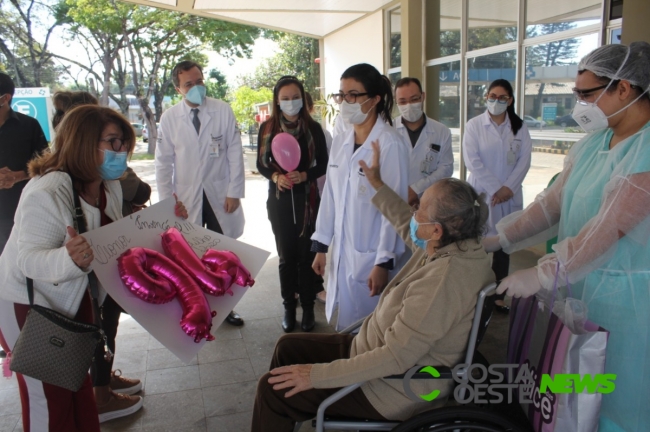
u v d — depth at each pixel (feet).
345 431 7.96
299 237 11.46
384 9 28.48
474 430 5.70
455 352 5.76
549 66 16.16
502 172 13.02
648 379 5.58
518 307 6.21
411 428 5.59
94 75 66.18
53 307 6.10
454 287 5.52
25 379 5.97
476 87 20.16
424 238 5.84
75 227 6.23
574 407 5.11
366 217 8.14
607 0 13.74
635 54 5.29
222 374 9.94
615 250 5.40
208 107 11.87
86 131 6.08
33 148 10.66
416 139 12.42
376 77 7.89
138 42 61.36
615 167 5.42
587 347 4.94
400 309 5.97
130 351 10.93
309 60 73.05
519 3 17.12
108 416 8.41
